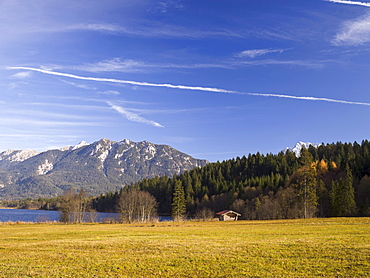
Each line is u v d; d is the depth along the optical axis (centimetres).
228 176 17938
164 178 19425
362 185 9788
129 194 9750
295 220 5944
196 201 14400
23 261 1928
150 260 1903
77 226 6191
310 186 8169
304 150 9069
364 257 1781
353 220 5097
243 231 3853
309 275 1480
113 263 1834
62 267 1744
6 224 6962
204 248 2322
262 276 1484
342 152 15938
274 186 12300
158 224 6475
